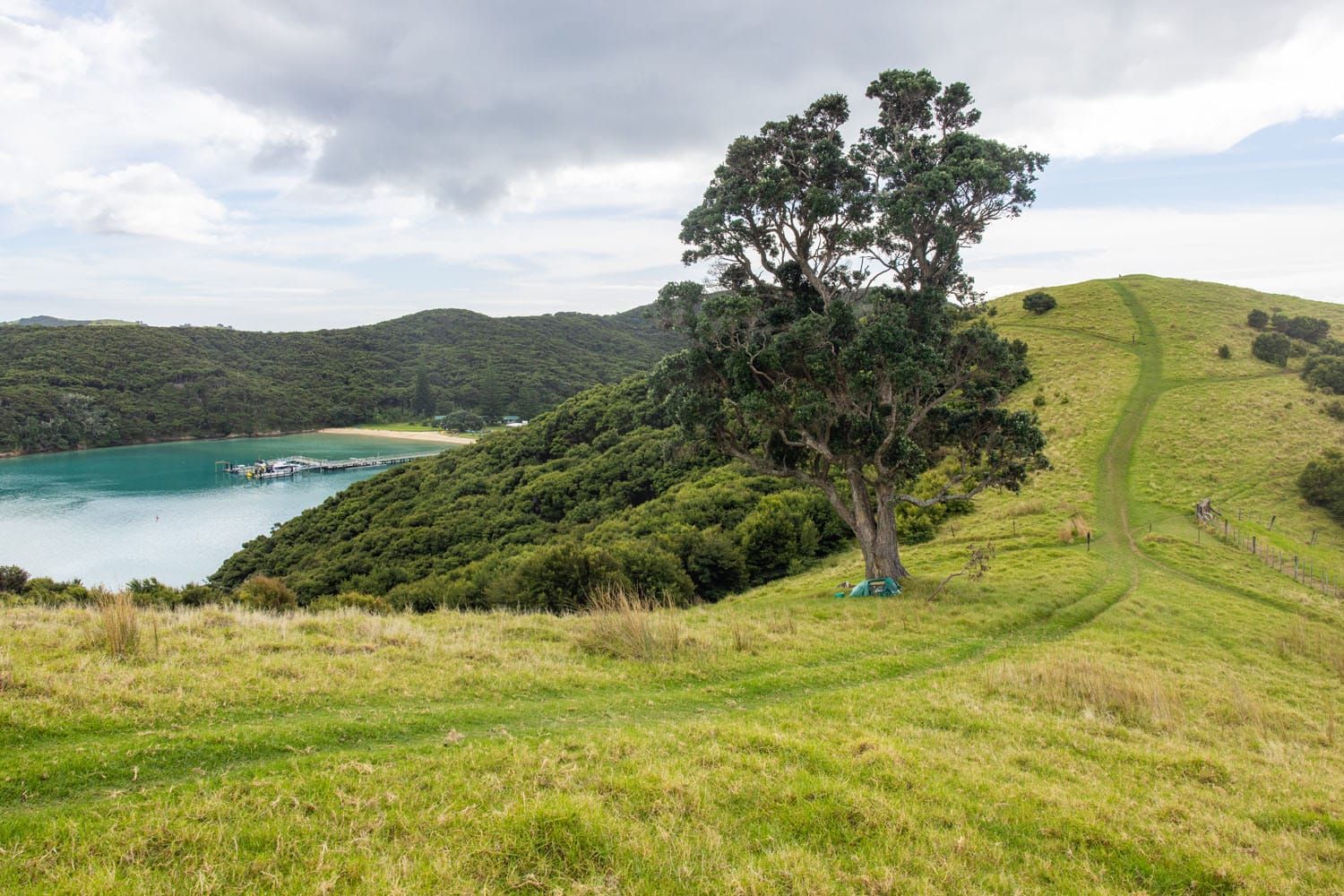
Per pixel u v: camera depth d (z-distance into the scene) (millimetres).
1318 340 72438
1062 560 29969
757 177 25422
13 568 26312
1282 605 26328
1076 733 10422
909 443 24453
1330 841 7348
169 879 5059
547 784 7098
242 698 8953
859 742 8906
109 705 8141
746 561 36719
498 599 26859
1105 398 62000
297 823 5984
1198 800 8227
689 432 26891
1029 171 24625
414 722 8742
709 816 6676
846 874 5895
